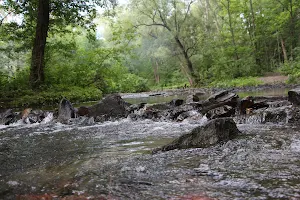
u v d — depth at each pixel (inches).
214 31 1533.0
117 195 112.5
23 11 799.1
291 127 225.9
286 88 732.7
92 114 369.1
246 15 1401.3
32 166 163.8
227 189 111.7
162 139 218.5
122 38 1268.5
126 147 198.5
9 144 234.7
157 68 2139.5
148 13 1304.1
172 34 1283.2
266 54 1502.2
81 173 143.4
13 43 962.7
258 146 170.6
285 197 101.8
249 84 981.8
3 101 603.5
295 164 135.0
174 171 136.5
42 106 608.7
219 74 1246.3
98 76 1037.8
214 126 184.2
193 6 1648.6
